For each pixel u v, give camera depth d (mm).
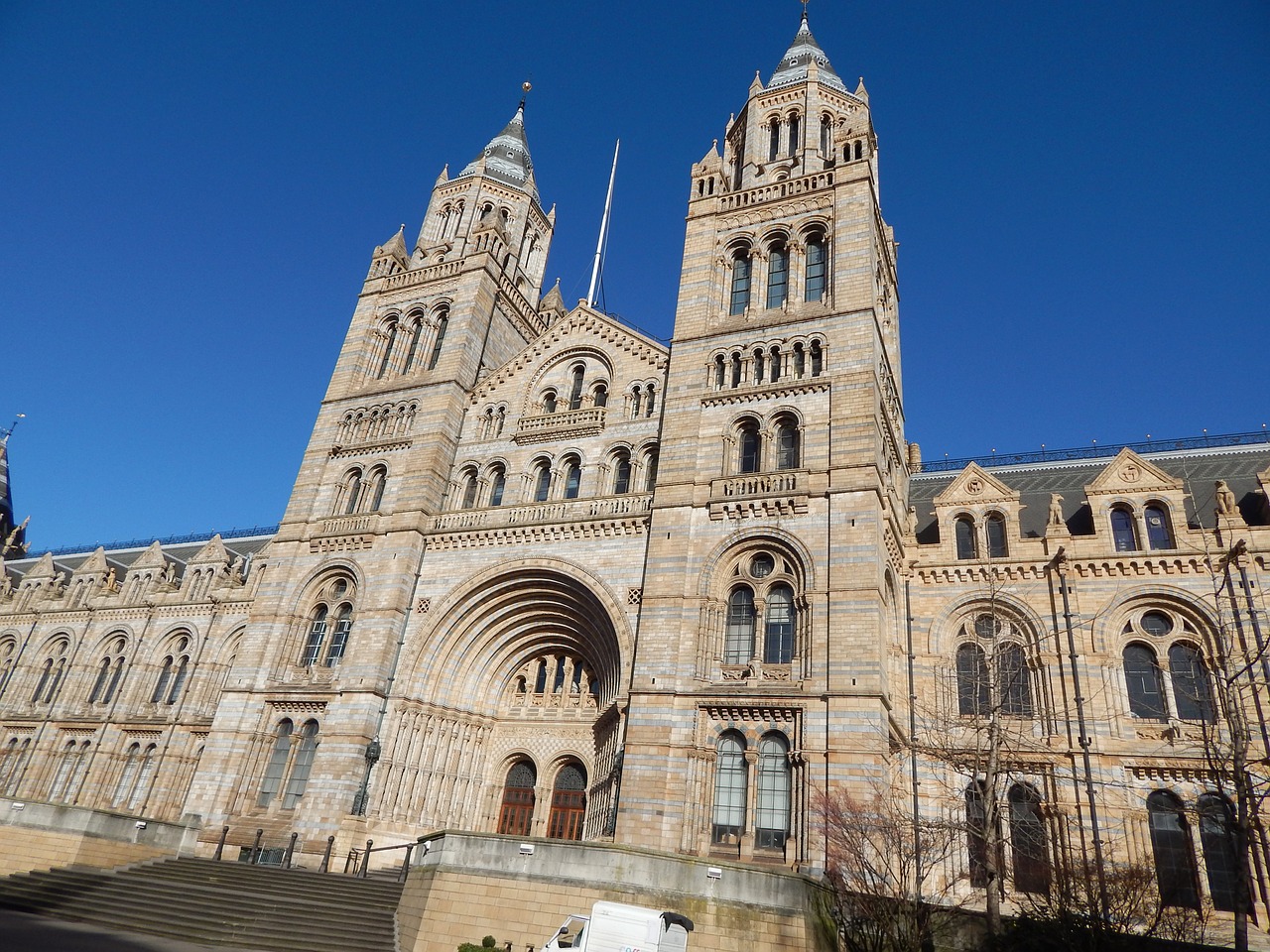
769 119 54062
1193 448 49250
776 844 32188
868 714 32219
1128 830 35875
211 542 66875
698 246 48438
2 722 66562
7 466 97562
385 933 28422
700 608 37219
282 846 39312
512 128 68250
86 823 34156
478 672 44969
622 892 25609
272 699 44188
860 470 37312
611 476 45438
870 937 27047
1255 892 33594
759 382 42594
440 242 61344
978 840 33781
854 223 44469
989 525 44719
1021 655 40875
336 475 50812
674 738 34812
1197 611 39000
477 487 48094
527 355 51312
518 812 42844
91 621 68312
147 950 24438
